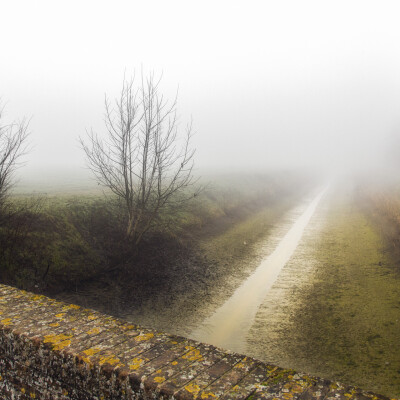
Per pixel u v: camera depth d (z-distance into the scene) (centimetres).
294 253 1658
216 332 882
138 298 1052
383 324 893
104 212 1457
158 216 1650
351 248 1686
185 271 1321
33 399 249
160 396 192
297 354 770
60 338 247
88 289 1043
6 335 262
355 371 692
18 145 1067
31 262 1000
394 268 1330
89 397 220
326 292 1145
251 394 188
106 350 231
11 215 1077
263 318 967
